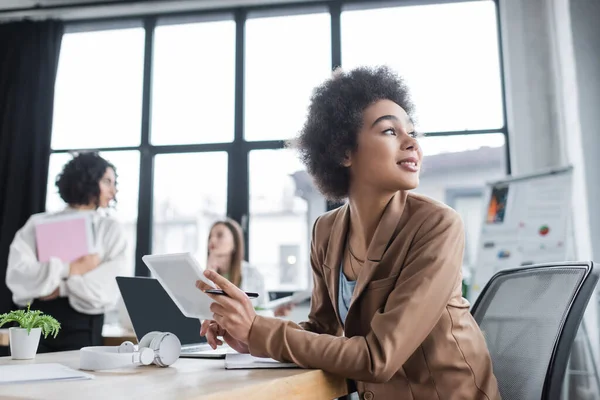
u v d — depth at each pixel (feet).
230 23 13.91
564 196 9.92
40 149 12.93
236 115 13.20
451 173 12.16
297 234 12.89
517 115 11.59
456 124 12.25
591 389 8.81
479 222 11.81
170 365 3.13
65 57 14.34
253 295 3.08
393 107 3.43
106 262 5.98
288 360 2.83
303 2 13.29
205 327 3.68
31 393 2.10
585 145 9.75
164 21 14.16
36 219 6.04
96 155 6.53
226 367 2.95
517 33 11.92
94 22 14.29
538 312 3.36
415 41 12.85
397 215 3.33
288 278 12.80
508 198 10.77
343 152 3.47
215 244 9.45
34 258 5.76
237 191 12.93
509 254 10.35
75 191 6.27
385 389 3.16
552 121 11.39
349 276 3.61
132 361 2.92
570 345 2.91
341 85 3.54
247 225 12.88
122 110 13.78
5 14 14.14
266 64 13.51
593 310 8.81
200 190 13.21
